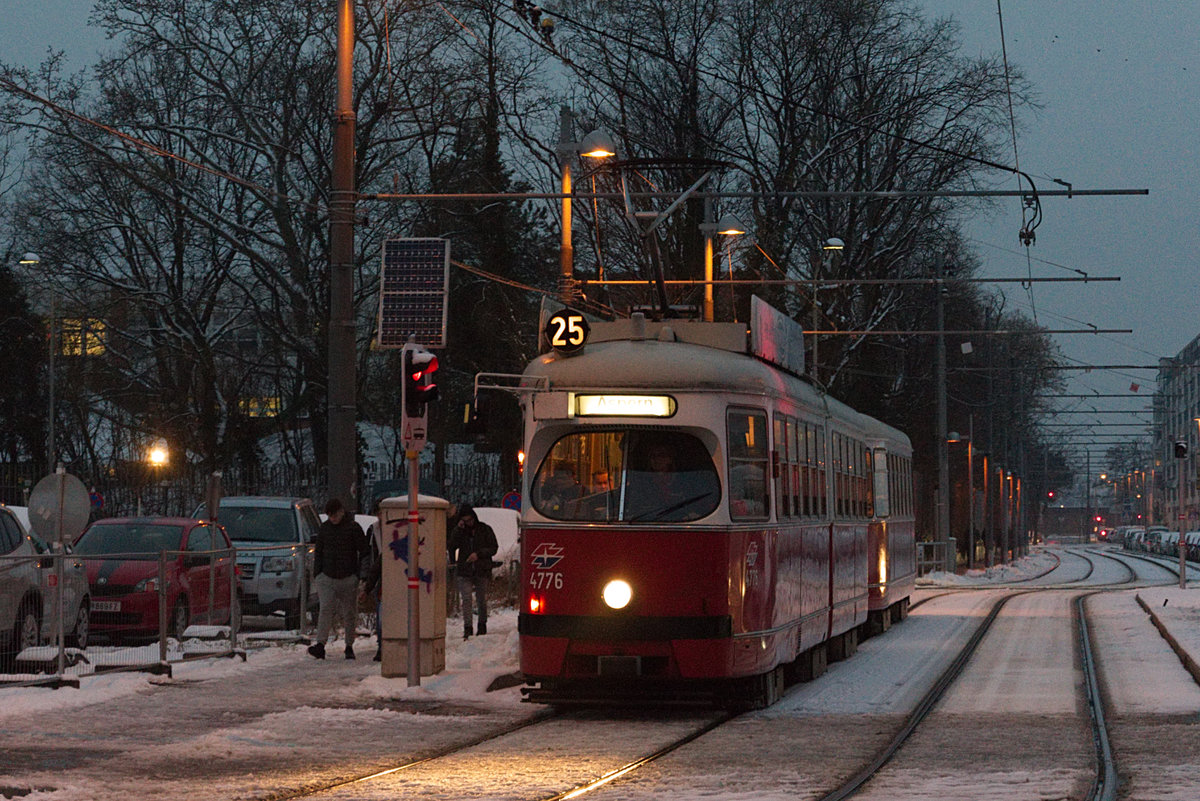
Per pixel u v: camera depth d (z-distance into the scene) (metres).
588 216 55.06
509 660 22.47
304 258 58.69
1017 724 17.02
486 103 56.34
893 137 58.75
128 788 12.45
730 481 18.14
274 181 57.50
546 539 18.03
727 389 18.38
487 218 58.66
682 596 17.69
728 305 55.09
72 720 16.80
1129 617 35.81
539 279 61.81
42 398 60.88
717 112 58.22
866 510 28.61
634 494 18.00
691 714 18.38
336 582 23.83
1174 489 170.88
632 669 17.64
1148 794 12.21
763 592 18.84
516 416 59.97
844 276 60.62
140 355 64.75
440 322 27.11
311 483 47.84
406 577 20.91
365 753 14.75
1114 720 17.50
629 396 18.19
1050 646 28.23
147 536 26.75
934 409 80.94
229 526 31.77
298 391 64.38
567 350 18.66
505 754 14.84
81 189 57.50
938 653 26.89
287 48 56.41
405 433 19.78
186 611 22.08
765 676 19.00
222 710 17.78
